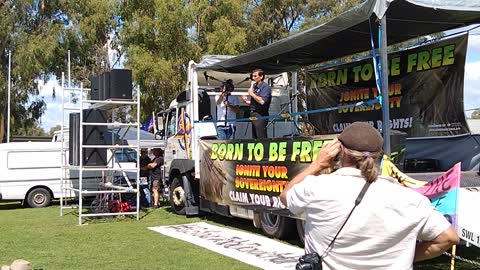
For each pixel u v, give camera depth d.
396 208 2.36
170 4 23.72
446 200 5.04
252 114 9.83
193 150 11.14
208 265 7.15
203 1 25.44
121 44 25.83
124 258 7.70
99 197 13.41
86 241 9.17
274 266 6.98
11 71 30.61
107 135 11.99
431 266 6.46
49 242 9.13
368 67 9.38
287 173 7.69
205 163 10.45
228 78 11.60
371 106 9.38
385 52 6.17
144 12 24.69
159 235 9.61
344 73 10.02
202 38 25.61
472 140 7.55
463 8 6.48
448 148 7.93
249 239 8.91
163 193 14.38
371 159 2.46
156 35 24.12
